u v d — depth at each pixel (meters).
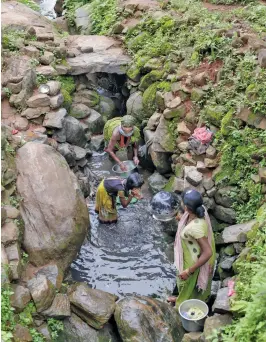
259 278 5.18
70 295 6.34
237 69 8.09
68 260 6.94
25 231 6.79
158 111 9.07
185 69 8.85
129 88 10.05
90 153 9.33
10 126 8.52
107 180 7.62
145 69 9.66
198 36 9.08
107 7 11.95
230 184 7.44
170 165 8.62
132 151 8.94
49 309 6.05
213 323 5.63
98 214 7.98
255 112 7.42
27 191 7.08
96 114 9.81
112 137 8.59
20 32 10.23
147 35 10.33
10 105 8.82
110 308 6.26
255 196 7.12
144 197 8.48
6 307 5.55
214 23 9.23
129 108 9.63
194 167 7.82
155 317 6.13
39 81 9.18
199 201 6.03
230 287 5.97
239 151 7.41
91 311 6.16
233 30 8.79
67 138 8.97
